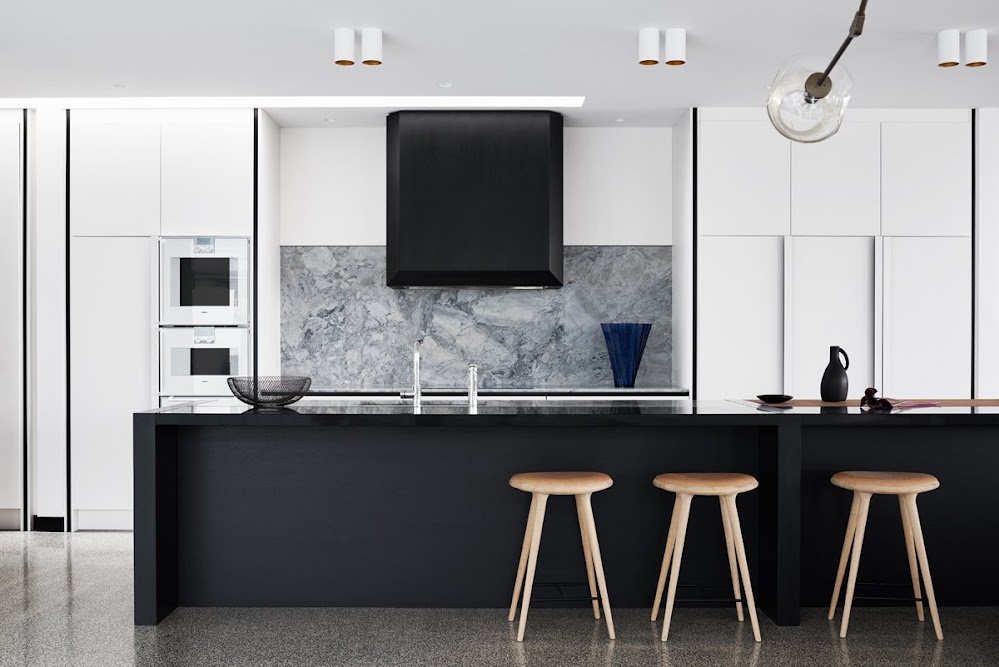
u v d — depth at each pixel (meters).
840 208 5.84
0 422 5.71
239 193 5.75
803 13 4.16
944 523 4.03
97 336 5.71
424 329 6.31
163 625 3.74
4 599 4.12
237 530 4.00
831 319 5.86
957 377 5.87
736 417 3.71
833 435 4.02
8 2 3.99
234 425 3.84
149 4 4.02
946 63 4.39
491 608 3.99
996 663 3.29
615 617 3.86
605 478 3.60
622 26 4.33
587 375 6.30
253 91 5.42
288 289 6.30
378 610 3.96
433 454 4.00
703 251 5.86
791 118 3.16
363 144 6.31
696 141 5.85
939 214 5.86
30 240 5.73
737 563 3.84
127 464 5.71
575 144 6.32
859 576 4.02
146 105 5.71
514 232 5.84
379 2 4.01
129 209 5.73
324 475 4.00
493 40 4.52
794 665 3.28
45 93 5.46
